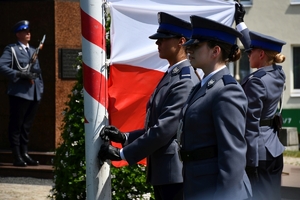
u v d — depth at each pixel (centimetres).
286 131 1806
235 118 467
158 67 625
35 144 1202
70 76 1197
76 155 725
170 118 559
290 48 2261
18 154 1140
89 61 575
